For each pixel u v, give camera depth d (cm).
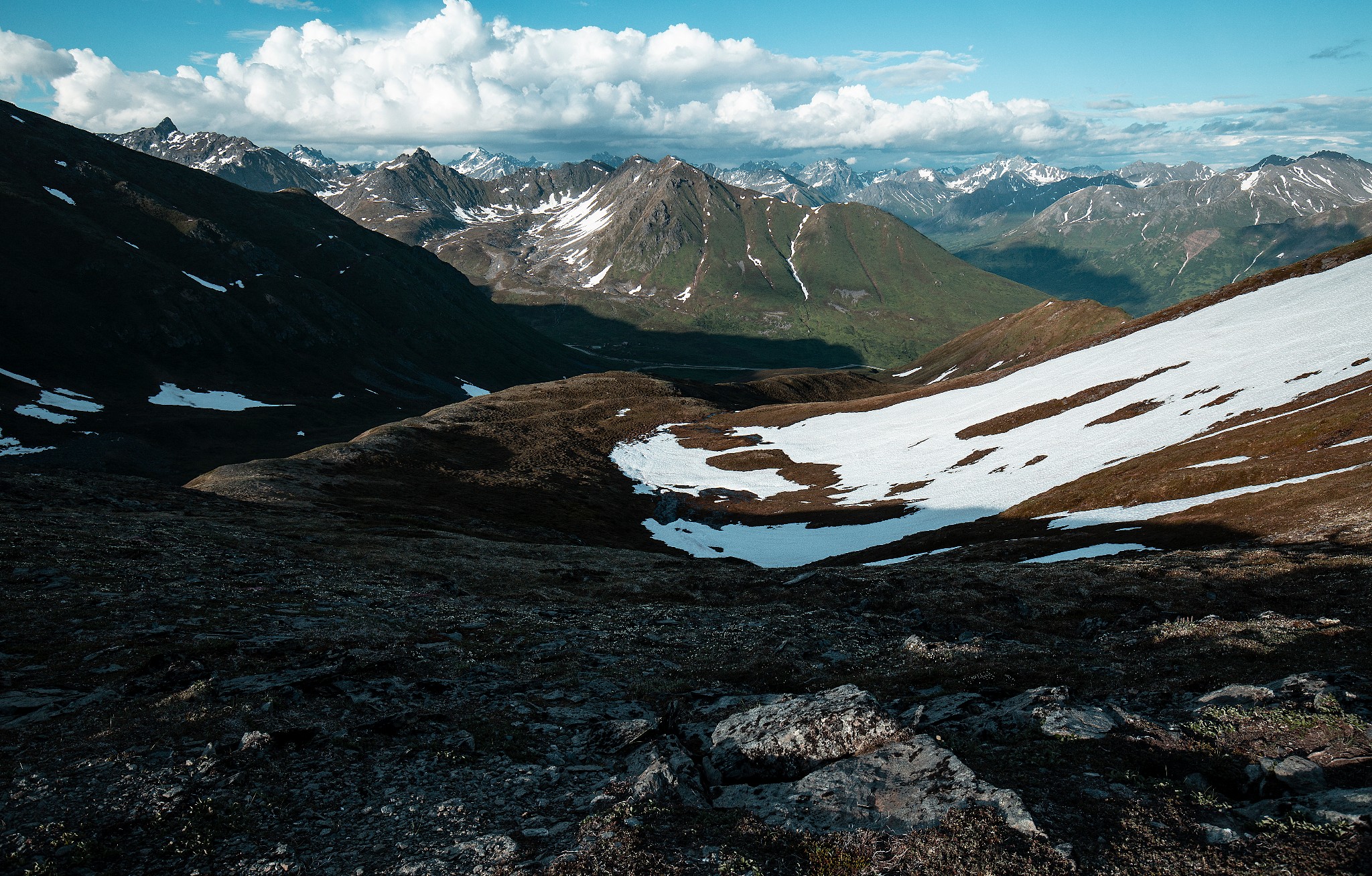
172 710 1898
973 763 1484
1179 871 1070
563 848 1275
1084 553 5684
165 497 6694
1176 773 1417
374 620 3284
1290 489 5559
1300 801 1209
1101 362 14950
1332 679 1831
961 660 2681
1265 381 9369
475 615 3666
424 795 1534
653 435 17400
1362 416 6406
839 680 2603
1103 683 2294
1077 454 9888
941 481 11138
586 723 2091
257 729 1781
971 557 6362
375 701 2089
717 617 3975
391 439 13400
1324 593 3322
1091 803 1277
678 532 11031
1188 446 7850
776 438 16512
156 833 1340
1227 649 2453
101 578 3372
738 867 1163
